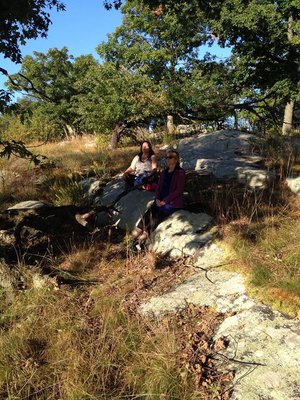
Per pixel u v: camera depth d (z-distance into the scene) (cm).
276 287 405
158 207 607
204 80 2078
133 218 659
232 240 509
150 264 519
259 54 1844
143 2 775
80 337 396
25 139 1739
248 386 312
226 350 352
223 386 319
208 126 1467
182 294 443
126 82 1647
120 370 357
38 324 424
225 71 2128
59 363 365
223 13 1762
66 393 337
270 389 304
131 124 1600
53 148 1500
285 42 1806
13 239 616
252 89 2286
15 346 393
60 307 451
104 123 1570
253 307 391
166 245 557
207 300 425
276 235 507
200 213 594
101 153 1160
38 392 344
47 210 674
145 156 742
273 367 322
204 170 797
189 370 337
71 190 824
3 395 346
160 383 328
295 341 339
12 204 825
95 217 715
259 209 599
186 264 512
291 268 432
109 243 623
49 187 896
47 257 587
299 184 669
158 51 2705
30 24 574
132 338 385
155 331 390
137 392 334
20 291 499
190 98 1659
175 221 579
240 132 1035
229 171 760
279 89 1845
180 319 407
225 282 445
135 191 713
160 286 477
